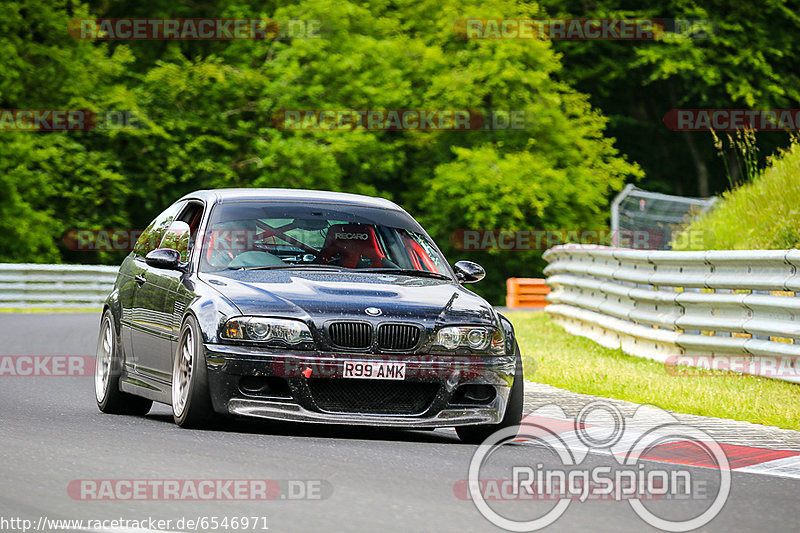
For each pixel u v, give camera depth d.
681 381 31.97
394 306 22.58
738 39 117.62
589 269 46.22
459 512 15.23
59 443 20.05
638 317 39.25
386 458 19.62
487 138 108.50
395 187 112.94
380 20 110.88
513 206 101.94
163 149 104.62
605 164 111.94
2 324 57.44
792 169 46.31
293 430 23.09
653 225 72.69
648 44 121.69
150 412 27.89
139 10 110.50
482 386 22.89
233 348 21.89
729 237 46.53
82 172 101.75
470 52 107.75
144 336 25.39
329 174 101.25
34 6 99.81
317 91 103.00
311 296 22.53
